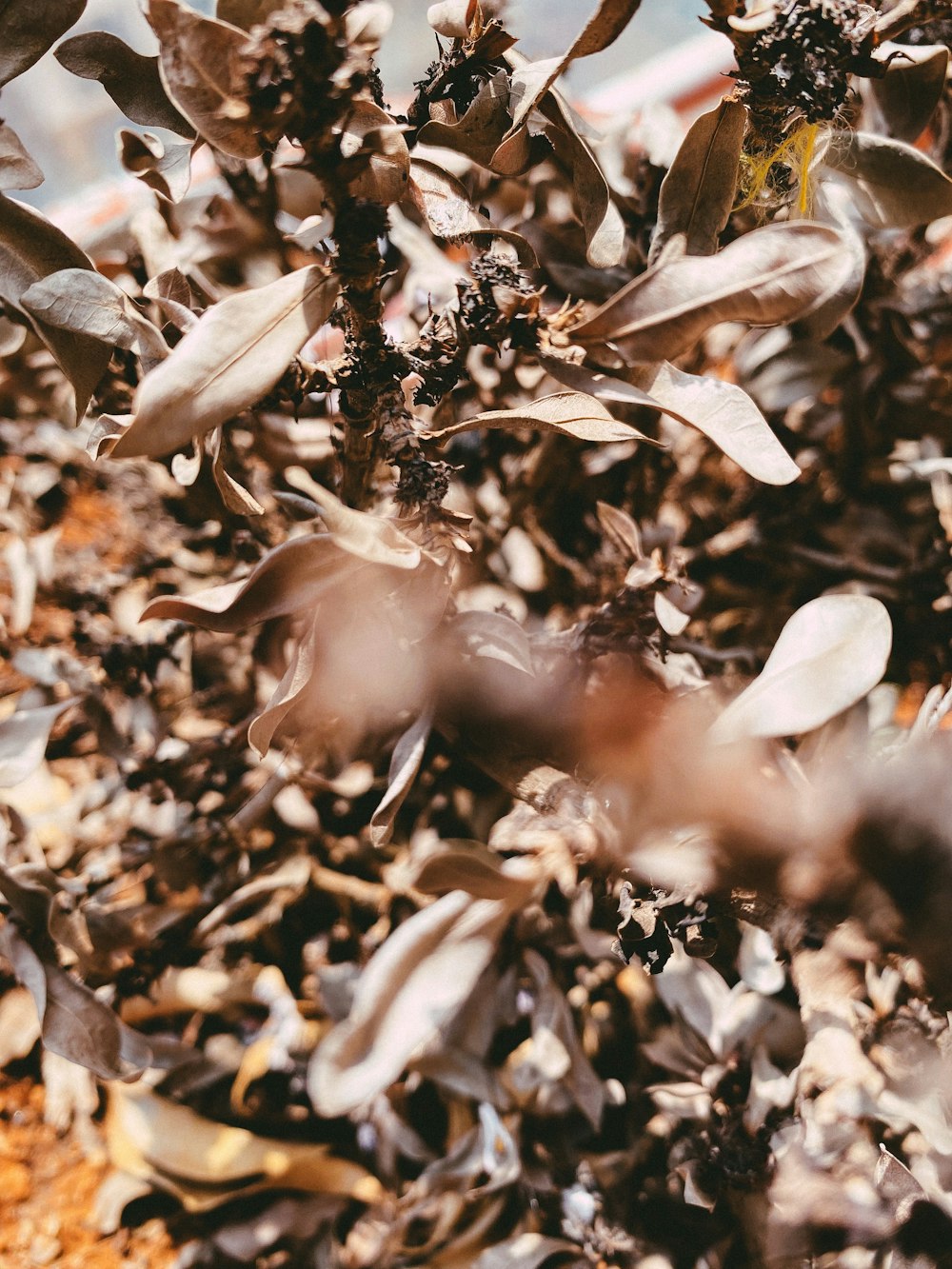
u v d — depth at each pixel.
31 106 0.68
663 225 0.29
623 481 0.46
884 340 0.42
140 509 0.51
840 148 0.32
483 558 0.44
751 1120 0.35
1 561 0.51
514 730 0.32
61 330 0.29
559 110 0.30
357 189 0.25
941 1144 0.29
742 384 0.43
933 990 0.29
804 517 0.44
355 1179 0.41
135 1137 0.42
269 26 0.21
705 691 0.33
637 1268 0.37
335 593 0.28
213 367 0.24
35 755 0.39
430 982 0.28
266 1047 0.42
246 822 0.39
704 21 0.26
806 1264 0.31
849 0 0.26
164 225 0.37
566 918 0.41
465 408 0.44
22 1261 0.41
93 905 0.40
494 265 0.29
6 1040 0.45
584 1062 0.39
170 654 0.45
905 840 0.28
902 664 0.44
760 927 0.30
